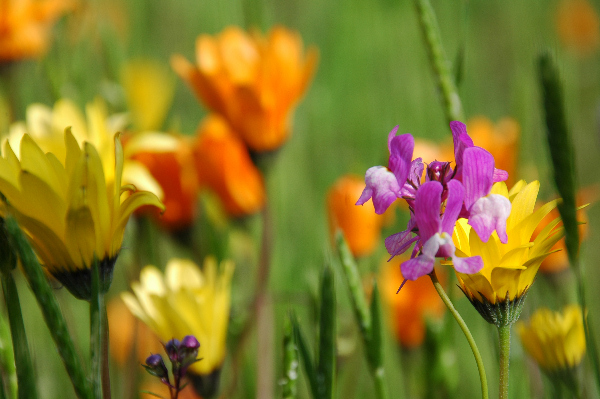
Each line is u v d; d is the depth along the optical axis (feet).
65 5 3.01
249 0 2.92
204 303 2.21
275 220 3.09
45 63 2.82
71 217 1.99
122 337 2.74
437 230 1.93
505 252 1.98
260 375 2.42
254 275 2.78
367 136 4.40
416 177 1.98
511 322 1.98
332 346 2.03
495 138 2.63
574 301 2.40
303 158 4.04
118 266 2.66
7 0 2.80
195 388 2.22
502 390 1.98
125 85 3.09
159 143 2.33
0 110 2.60
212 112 2.64
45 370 2.52
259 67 2.54
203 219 2.58
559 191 1.95
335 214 2.43
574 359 2.17
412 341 2.53
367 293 2.42
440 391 2.29
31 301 2.70
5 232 1.94
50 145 2.17
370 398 2.81
